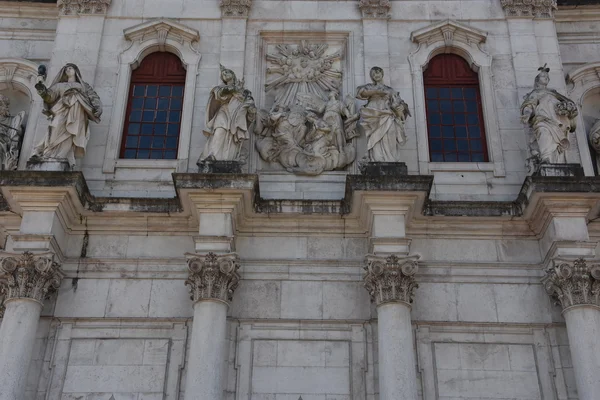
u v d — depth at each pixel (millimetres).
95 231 16016
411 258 14742
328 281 15625
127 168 16938
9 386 13586
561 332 15062
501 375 14711
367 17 18922
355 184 15086
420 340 15023
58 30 18703
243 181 15086
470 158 17516
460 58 18844
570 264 14633
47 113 16281
